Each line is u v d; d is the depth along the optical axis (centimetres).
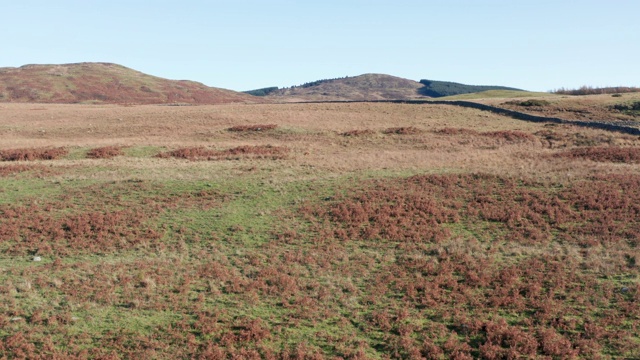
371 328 1775
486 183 3281
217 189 3319
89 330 1762
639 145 4675
